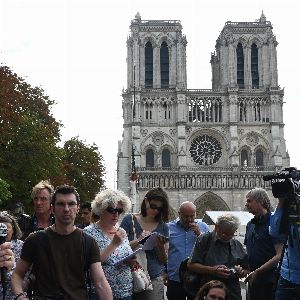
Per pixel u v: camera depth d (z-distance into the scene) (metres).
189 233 18.17
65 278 10.91
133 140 135.50
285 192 13.07
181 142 136.00
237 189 135.00
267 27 142.62
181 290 17.80
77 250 11.06
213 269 14.27
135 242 15.16
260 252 15.80
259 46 142.75
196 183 135.12
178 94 137.50
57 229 11.14
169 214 16.80
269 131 138.75
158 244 15.15
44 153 68.88
